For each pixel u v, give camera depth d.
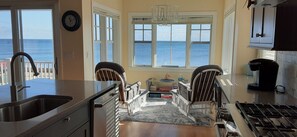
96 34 5.00
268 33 1.97
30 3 4.18
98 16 5.09
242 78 3.38
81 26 4.07
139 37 6.46
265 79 2.44
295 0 1.59
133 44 6.50
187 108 4.34
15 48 4.37
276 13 1.80
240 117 1.48
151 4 6.15
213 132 3.70
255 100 2.04
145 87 6.49
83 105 2.06
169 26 6.26
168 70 6.36
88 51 4.36
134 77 6.54
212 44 6.07
